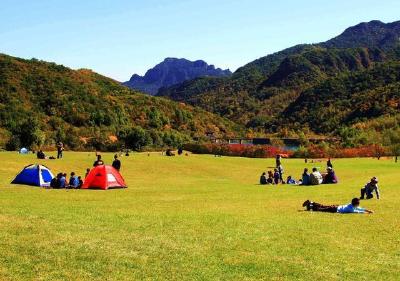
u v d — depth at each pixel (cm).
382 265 1289
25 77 14900
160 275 1123
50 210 1919
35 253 1234
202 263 1233
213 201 2569
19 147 8794
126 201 2453
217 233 1595
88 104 14575
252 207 2323
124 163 5444
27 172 3241
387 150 8700
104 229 1566
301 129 18188
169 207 2234
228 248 1399
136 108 16175
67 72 16850
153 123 15412
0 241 1320
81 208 2052
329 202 2558
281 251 1395
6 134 10294
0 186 2970
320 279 1146
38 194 2609
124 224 1675
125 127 12475
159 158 6197
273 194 3008
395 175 4656
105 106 15025
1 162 4453
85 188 3167
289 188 3500
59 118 13012
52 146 9400
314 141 11600
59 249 1283
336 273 1200
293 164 6506
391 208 2308
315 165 6312
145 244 1395
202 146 9375
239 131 18850
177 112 17462
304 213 2128
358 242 1544
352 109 17862
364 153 8600
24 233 1431
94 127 13150
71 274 1095
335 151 8494
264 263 1258
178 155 7181
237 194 2994
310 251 1407
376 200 2653
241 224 1778
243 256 1318
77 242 1366
